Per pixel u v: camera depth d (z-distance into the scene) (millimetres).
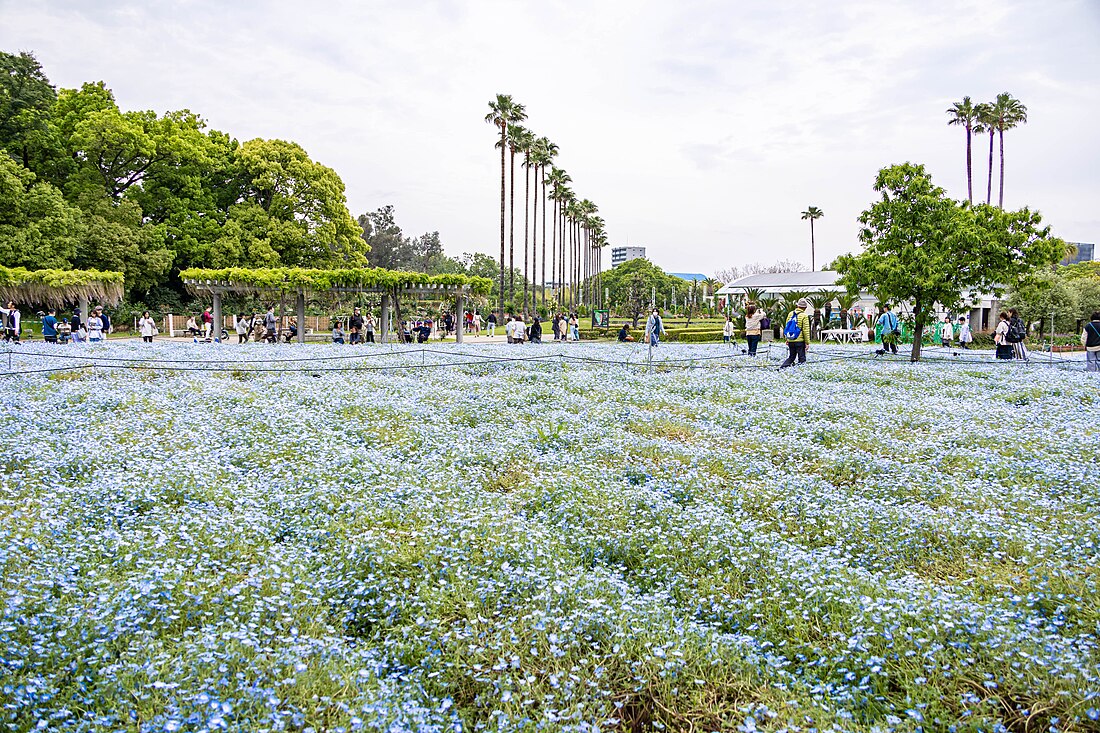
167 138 50344
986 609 4492
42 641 3766
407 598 4785
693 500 7125
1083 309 43531
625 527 6219
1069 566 5164
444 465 8344
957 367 20688
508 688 3672
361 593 4820
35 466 7637
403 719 3314
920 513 6578
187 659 3695
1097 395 14734
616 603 4625
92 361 20172
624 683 3875
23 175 42094
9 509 6242
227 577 4922
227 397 13219
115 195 51844
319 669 3768
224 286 36625
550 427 10586
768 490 7301
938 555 5801
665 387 15812
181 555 5230
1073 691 3559
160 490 6855
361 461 8203
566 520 6418
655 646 4094
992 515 6422
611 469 8195
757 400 13641
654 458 8891
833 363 21594
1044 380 17312
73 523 5961
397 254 106688
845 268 24375
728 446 9828
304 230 54312
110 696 3396
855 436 10297
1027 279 22547
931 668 3842
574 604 4613
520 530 5734
